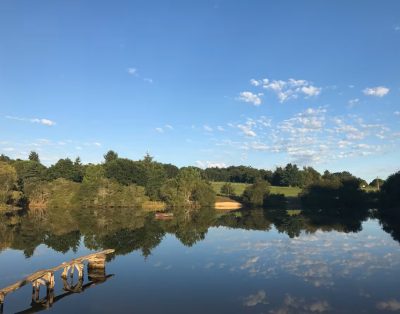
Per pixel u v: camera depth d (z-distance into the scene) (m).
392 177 123.44
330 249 51.19
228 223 87.69
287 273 37.84
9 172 127.06
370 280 35.00
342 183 145.50
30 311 27.08
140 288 32.78
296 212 120.88
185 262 43.66
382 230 71.69
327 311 26.83
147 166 177.62
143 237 65.38
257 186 155.12
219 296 30.30
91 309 27.36
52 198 143.75
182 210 132.88
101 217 104.44
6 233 70.69
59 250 52.69
